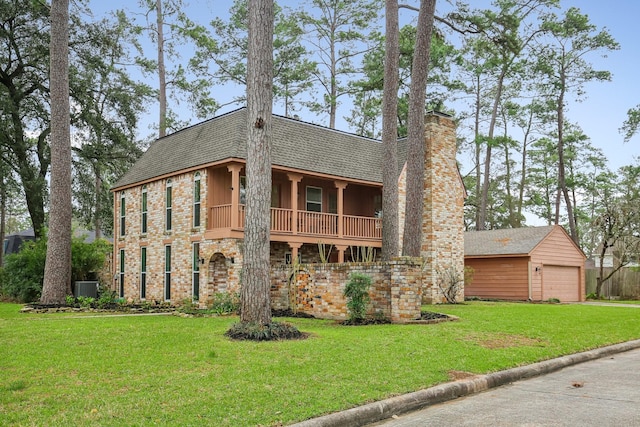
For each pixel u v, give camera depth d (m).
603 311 18.16
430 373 7.72
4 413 5.61
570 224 37.53
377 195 25.64
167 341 9.84
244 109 21.23
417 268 13.45
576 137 41.28
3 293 24.81
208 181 19.91
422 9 17.42
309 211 21.91
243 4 36.06
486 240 29.28
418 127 17.39
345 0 36.78
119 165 31.80
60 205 20.41
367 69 36.56
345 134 25.42
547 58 36.84
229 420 5.48
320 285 15.19
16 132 28.12
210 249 19.33
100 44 29.77
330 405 6.07
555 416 6.17
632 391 7.48
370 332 11.12
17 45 28.39
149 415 5.59
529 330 12.17
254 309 10.69
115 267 25.34
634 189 37.59
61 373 7.36
